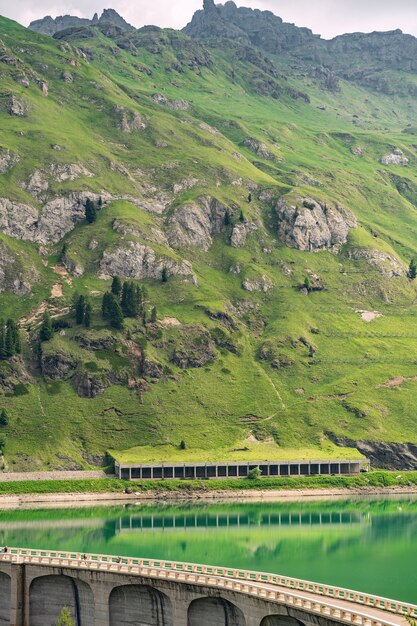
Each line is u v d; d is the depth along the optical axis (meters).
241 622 137.12
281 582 145.00
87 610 153.50
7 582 161.38
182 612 142.12
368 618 117.81
